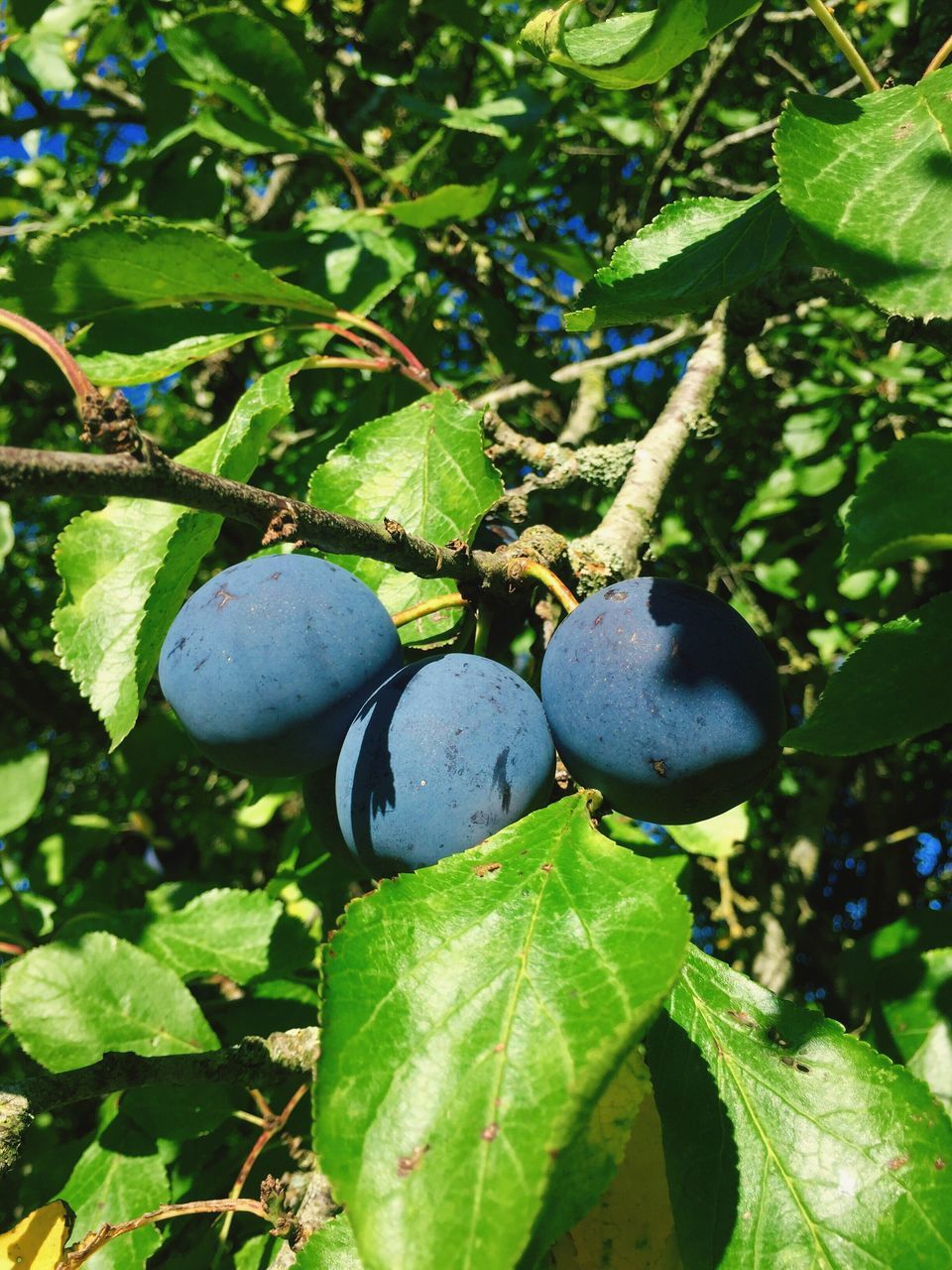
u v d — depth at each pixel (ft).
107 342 0.72
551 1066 0.31
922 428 1.09
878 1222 0.40
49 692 1.95
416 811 0.43
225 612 0.47
